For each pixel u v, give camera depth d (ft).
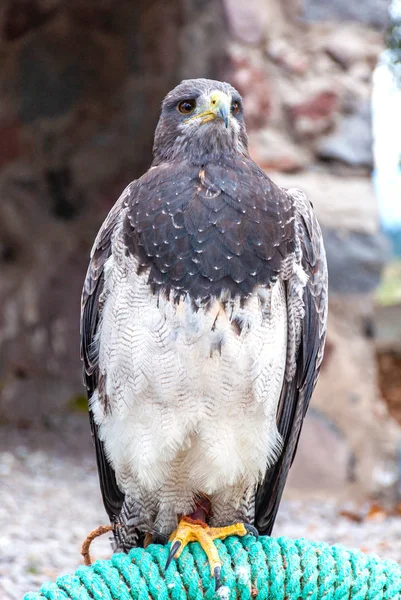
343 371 35.40
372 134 36.42
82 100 47.39
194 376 18.33
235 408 18.71
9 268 48.39
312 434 35.12
